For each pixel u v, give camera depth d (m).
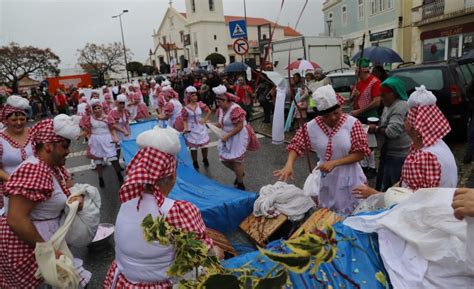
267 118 11.84
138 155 1.74
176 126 7.37
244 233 3.28
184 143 6.16
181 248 1.45
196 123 7.30
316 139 3.16
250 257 1.78
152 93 18.89
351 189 3.18
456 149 6.84
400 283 1.57
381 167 4.16
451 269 1.51
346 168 3.16
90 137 6.62
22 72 45.50
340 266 1.66
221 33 66.44
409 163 2.28
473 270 1.44
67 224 2.39
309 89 8.33
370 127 4.23
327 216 2.65
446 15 17.81
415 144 2.39
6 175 3.42
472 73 7.88
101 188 6.71
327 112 2.96
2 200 3.54
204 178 4.70
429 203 1.59
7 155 3.53
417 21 19.83
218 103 5.36
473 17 16.80
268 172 6.86
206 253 1.47
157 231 1.50
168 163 1.74
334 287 1.59
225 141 5.42
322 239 1.25
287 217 3.12
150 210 1.71
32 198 2.19
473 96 5.84
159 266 1.72
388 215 1.78
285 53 16.22
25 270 2.39
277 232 3.13
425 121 2.26
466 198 1.36
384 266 1.67
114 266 1.95
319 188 3.23
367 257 1.71
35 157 2.36
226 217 3.48
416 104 2.32
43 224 2.41
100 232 4.28
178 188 4.21
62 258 2.28
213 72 19.86
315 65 10.39
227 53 67.69
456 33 17.78
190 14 66.00
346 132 3.03
